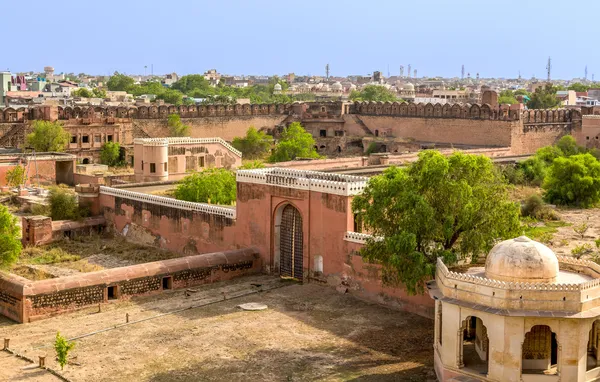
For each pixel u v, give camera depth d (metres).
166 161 71.69
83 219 51.47
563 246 46.81
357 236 35.66
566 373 24.00
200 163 76.31
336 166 79.06
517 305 24.03
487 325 24.52
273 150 98.25
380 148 100.31
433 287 27.62
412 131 101.69
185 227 46.12
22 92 158.38
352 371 27.03
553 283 24.59
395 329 31.48
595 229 53.88
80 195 52.50
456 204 30.67
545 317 23.72
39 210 55.03
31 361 27.75
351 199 36.22
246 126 105.62
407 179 31.48
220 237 43.72
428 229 30.33
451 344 25.41
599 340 25.28
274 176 39.66
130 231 50.19
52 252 46.16
